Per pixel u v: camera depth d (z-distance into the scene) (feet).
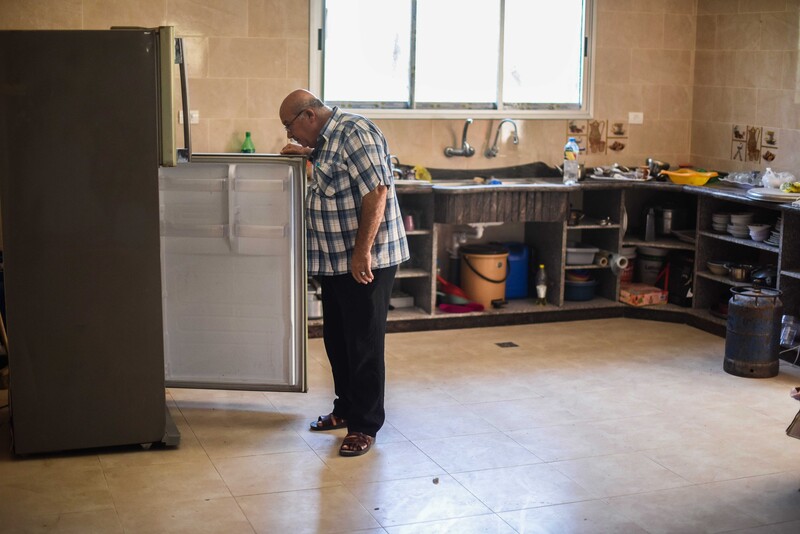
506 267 21.30
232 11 19.48
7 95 12.35
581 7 21.98
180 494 11.98
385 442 13.91
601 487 12.42
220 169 14.62
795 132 20.04
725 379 17.20
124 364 13.10
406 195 21.12
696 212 21.89
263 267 14.89
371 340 13.34
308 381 16.71
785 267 18.38
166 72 12.48
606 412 15.34
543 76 22.00
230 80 19.71
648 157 23.02
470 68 21.42
